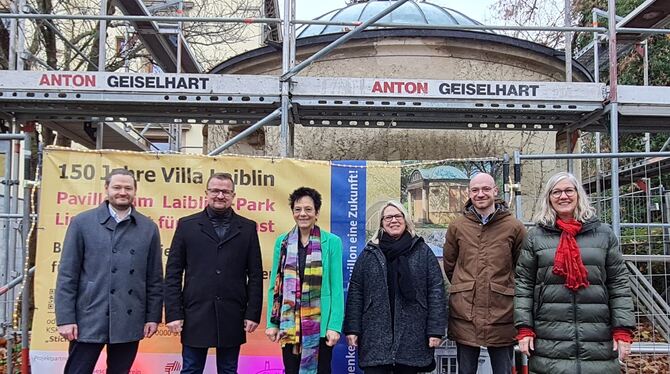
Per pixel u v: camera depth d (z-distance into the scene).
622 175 13.34
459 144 8.73
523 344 3.76
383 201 5.02
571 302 3.67
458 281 4.30
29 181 4.91
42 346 4.72
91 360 3.96
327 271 4.18
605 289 3.69
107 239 3.99
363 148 8.75
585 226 3.74
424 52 8.83
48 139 11.13
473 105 6.30
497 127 7.66
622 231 9.26
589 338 3.62
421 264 4.18
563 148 8.90
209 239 4.14
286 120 6.04
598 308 3.64
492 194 4.29
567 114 6.69
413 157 8.68
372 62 8.90
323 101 6.21
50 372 4.72
